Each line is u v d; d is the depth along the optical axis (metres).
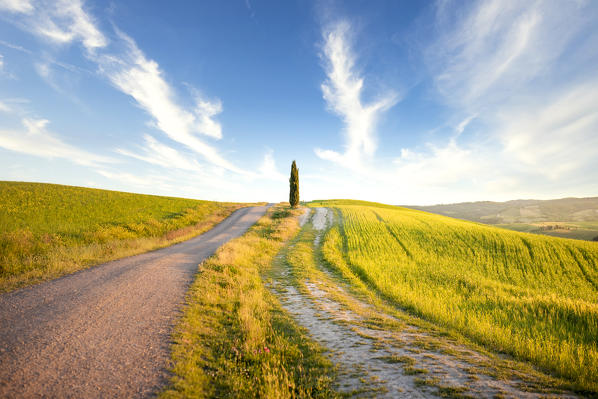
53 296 8.33
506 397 4.20
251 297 9.81
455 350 6.25
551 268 22.64
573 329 8.64
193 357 5.36
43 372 4.48
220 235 28.39
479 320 9.08
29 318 6.64
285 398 4.28
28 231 18.14
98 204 34.84
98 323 6.62
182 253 17.67
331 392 4.50
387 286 13.56
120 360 5.05
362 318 8.70
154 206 40.47
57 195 36.69
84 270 11.73
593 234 99.56
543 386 4.62
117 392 4.11
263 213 47.19
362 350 6.22
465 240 30.16
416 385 4.62
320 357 5.83
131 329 6.42
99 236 19.72
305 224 38.97
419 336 7.20
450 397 4.21
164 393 4.16
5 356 4.86
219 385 4.59
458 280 15.84
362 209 56.84
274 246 23.20
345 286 13.62
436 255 24.28
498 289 14.83
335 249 23.97
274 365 5.30
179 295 9.21
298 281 13.34
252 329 6.83
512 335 7.61
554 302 10.67
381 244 27.28
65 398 3.89
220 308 8.54
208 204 53.19
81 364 4.82
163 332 6.39
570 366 5.42
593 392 4.45
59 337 5.76
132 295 8.87
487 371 5.12
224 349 5.93
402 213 55.34
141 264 13.48
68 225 22.08
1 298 7.95
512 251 26.52
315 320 8.38
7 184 40.22
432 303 10.69
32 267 11.27
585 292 17.91
